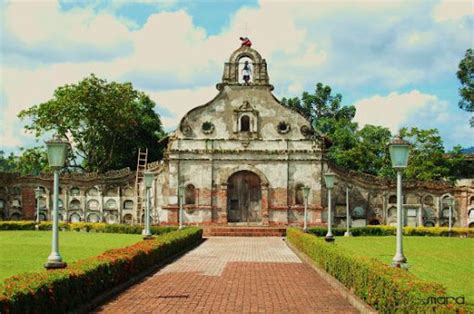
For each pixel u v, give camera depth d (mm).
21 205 53219
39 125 60062
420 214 52406
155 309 14688
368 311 13586
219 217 48562
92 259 17234
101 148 64000
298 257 28000
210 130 49438
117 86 60500
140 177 52938
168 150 49312
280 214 48625
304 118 49750
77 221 53312
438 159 61062
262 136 49469
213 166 49125
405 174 61656
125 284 18109
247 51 50500
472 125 51688
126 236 40562
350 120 85562
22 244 32562
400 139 17594
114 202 53531
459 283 19375
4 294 10695
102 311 14414
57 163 17312
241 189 49562
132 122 62250
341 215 50562
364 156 68562
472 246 34188
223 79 50125
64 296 13148
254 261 26188
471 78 51094
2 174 52656
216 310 14609
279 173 49094
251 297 16531
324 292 17438
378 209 51719
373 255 28516
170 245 26578
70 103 58875
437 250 31453
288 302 15773
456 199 53188
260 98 49906
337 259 18703
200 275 21250
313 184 48938
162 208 49062
